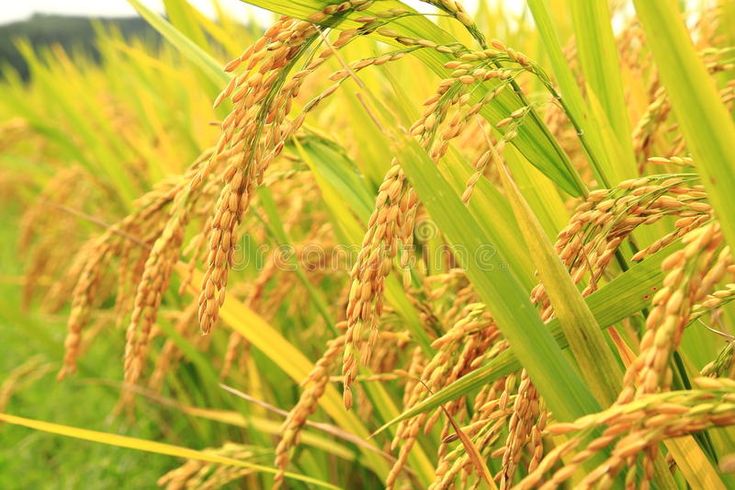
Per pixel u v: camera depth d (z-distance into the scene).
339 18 0.42
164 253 0.49
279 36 0.40
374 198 0.58
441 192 0.39
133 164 1.20
